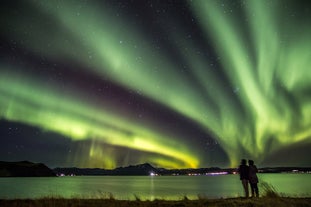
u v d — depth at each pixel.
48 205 11.59
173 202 12.23
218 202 11.64
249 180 13.23
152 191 56.47
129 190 60.88
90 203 12.11
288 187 60.25
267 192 13.66
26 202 12.41
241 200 11.88
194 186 82.62
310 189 51.88
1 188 63.62
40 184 91.69
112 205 11.57
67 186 80.25
